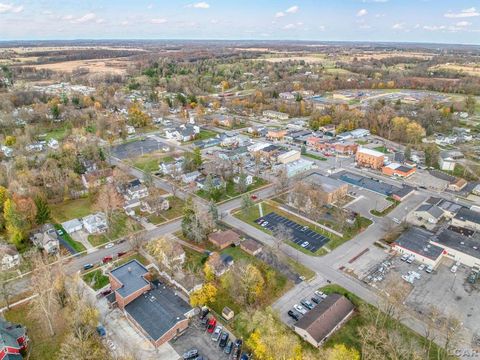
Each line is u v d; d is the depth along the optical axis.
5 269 77.31
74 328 58.09
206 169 127.50
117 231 94.12
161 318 62.66
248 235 92.44
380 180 127.75
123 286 68.38
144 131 188.00
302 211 104.19
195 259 82.00
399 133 174.75
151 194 107.69
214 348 58.75
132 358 52.69
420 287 73.06
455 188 119.44
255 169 135.75
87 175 120.75
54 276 70.69
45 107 198.62
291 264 80.38
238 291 69.06
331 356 49.09
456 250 81.69
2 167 117.75
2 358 52.91
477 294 71.00
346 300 66.44
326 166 140.88
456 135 177.88
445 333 59.78
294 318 64.62
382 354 54.53
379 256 83.62
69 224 95.06
